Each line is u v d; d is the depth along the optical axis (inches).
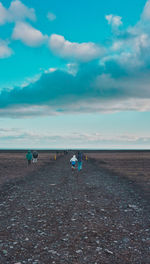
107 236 236.2
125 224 277.6
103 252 197.8
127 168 1159.0
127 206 370.6
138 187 568.1
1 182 658.2
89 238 230.4
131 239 228.2
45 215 317.4
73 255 191.5
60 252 197.5
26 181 681.0
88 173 919.0
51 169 1107.9
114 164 1476.4
